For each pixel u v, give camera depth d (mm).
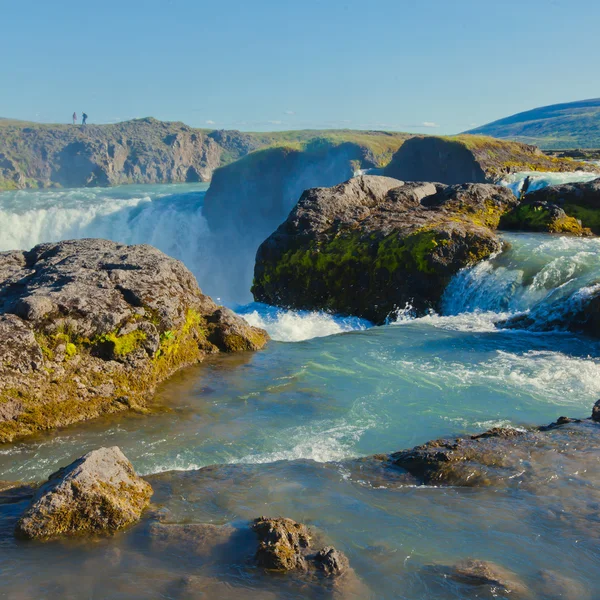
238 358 12680
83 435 9195
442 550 5688
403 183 24859
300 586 5180
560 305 14703
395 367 11914
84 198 73938
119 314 10812
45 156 197375
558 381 10969
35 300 10242
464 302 17469
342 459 8172
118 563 5559
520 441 7938
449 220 20453
